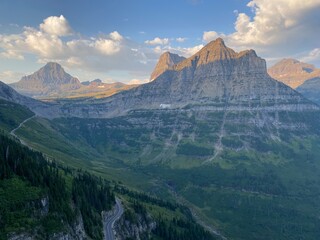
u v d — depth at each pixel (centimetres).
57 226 15350
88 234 17850
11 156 17488
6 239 13050
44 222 15138
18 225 13862
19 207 14700
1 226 13538
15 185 15912
